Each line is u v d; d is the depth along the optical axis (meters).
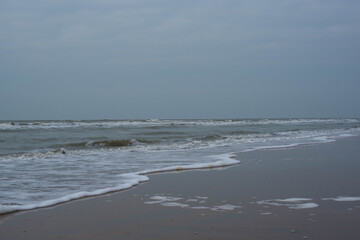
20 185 7.62
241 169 10.05
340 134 30.31
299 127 49.78
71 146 19.86
